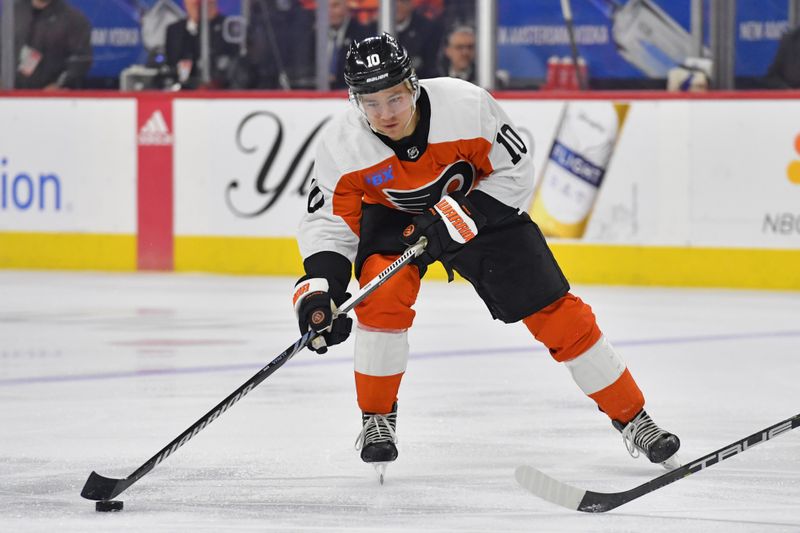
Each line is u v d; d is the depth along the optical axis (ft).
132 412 35.04
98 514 24.08
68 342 48.39
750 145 64.08
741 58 68.80
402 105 25.63
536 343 48.24
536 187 67.62
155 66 75.87
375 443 26.86
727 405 35.99
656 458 27.53
